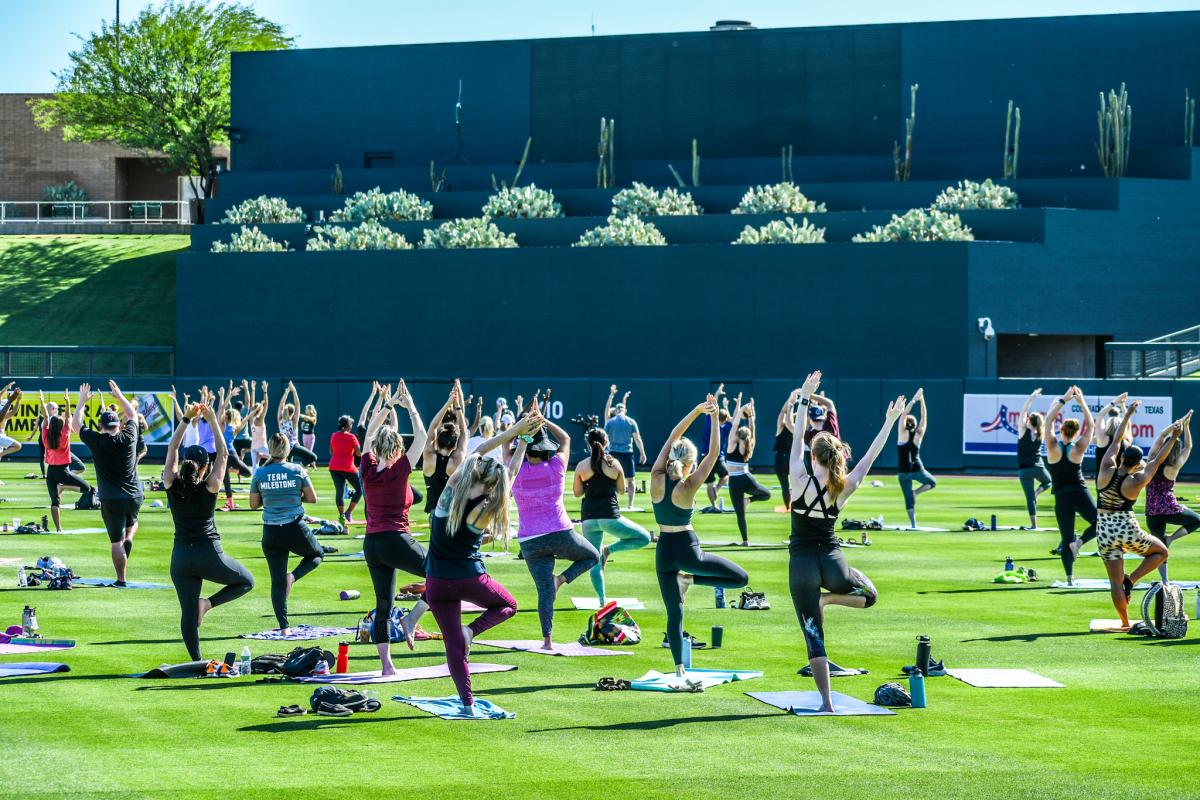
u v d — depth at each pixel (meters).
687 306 53.44
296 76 69.00
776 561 21.80
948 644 14.79
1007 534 25.95
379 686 12.53
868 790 9.27
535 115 66.81
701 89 65.12
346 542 24.17
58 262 68.62
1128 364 47.50
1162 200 54.72
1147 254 54.28
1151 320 54.31
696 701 11.98
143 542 24.12
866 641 14.98
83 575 19.91
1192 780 9.54
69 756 9.98
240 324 57.50
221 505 30.50
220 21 78.44
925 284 50.78
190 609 13.32
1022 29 61.50
